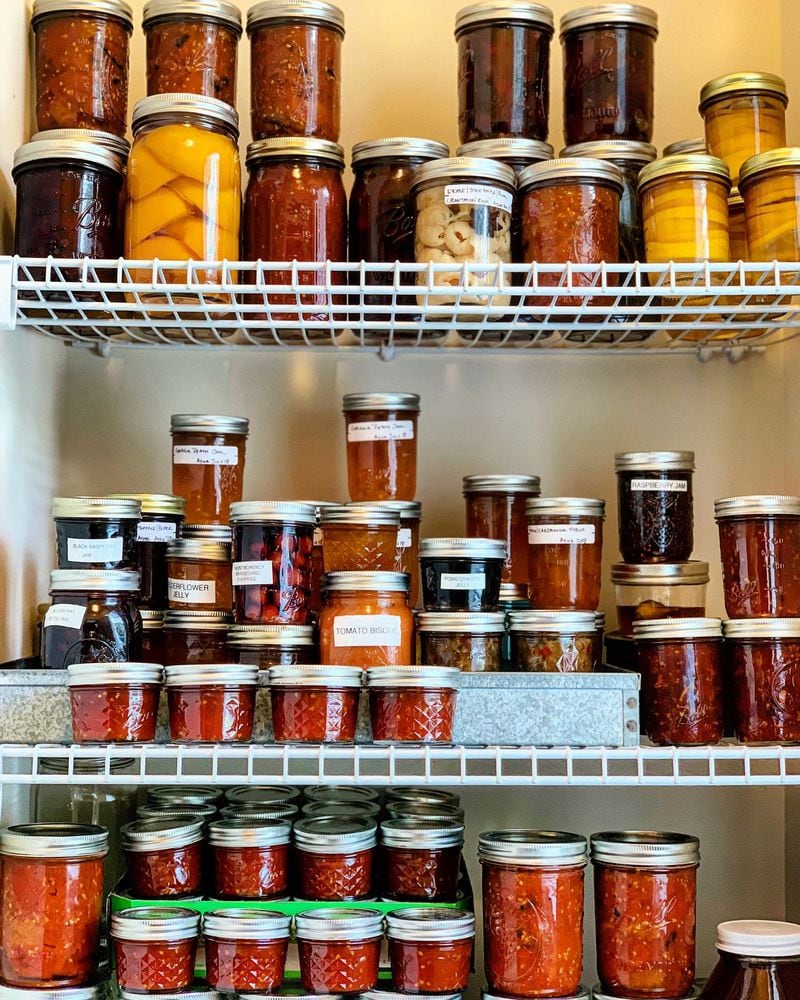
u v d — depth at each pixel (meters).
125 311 1.37
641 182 1.36
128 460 1.64
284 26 1.39
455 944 1.18
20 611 1.43
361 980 1.17
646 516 1.43
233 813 1.34
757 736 1.23
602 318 1.45
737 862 1.61
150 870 1.25
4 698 1.20
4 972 1.17
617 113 1.46
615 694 1.22
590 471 1.65
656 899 1.23
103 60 1.41
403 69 1.68
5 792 1.36
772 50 1.69
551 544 1.38
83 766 1.39
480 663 1.26
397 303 1.41
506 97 1.45
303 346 1.60
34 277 1.29
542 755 1.19
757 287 1.24
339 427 1.65
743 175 1.33
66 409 1.63
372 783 1.17
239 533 1.30
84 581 1.25
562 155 1.45
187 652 1.35
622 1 1.70
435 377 1.66
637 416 1.66
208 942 1.18
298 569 1.29
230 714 1.17
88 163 1.32
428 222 1.31
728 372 1.66
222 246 1.31
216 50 1.39
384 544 1.33
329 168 1.38
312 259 1.35
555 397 1.66
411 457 1.48
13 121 1.43
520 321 1.43
